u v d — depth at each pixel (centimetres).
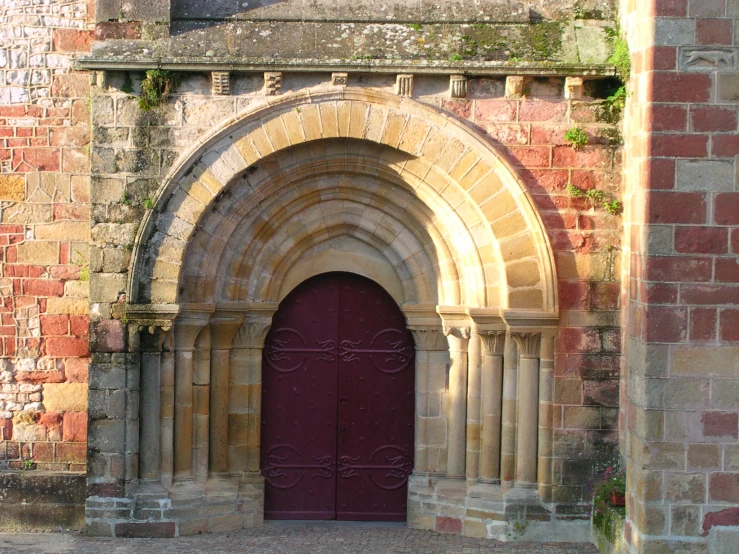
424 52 1340
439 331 1441
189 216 1346
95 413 1360
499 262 1360
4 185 1401
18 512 1395
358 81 1342
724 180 1159
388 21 1366
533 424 1370
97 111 1348
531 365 1365
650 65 1162
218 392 1422
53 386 1414
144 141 1349
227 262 1406
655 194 1161
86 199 1403
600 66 1324
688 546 1159
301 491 1476
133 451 1363
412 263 1436
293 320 1474
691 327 1158
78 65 1320
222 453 1424
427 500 1426
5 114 1398
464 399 1424
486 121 1351
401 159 1365
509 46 1348
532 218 1338
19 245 1404
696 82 1157
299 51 1340
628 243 1316
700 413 1158
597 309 1361
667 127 1159
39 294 1408
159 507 1362
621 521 1244
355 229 1445
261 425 1467
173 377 1382
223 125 1334
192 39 1350
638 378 1188
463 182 1346
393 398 1472
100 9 1350
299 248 1445
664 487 1161
